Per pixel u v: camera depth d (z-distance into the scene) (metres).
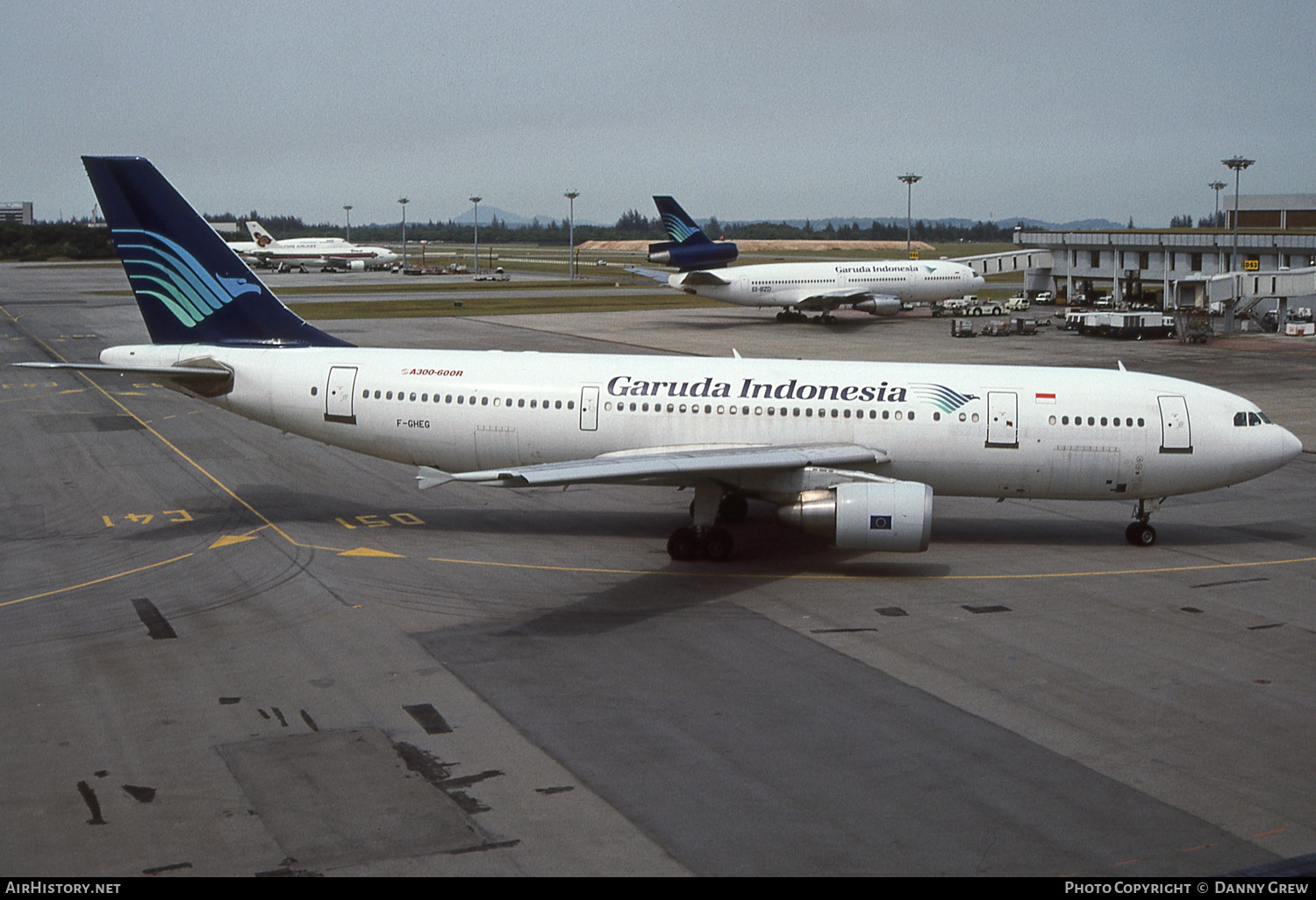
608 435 33.72
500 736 20.16
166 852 16.06
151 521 36.09
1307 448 49.56
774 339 91.12
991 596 28.94
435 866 15.73
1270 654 24.77
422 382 34.59
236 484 41.62
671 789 18.14
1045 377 33.88
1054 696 22.22
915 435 32.94
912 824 17.08
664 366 34.66
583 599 28.44
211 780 18.33
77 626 26.05
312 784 18.20
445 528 35.72
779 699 22.00
